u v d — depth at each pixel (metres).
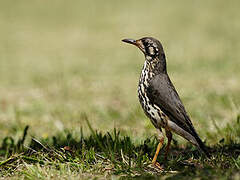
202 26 34.44
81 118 12.30
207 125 11.03
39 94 16.27
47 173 7.21
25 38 31.75
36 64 23.25
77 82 18.44
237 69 19.84
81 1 46.69
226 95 14.41
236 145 8.98
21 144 9.00
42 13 41.53
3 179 7.19
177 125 7.74
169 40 29.38
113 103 14.58
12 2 45.75
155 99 7.89
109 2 45.84
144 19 37.88
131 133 9.89
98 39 31.16
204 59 22.69
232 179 6.52
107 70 21.25
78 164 7.54
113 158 7.61
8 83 18.52
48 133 10.91
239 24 34.44
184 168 7.52
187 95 14.81
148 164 7.69
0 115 13.27
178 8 42.25
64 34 33.19
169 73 19.64
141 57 24.81
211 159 7.86
